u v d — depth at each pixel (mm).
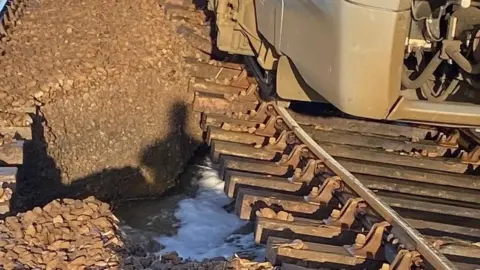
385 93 5332
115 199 7340
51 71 7223
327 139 6703
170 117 7629
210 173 7730
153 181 7516
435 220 5762
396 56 5285
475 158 6496
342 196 5609
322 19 5527
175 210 7293
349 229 5363
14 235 5129
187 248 6660
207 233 6902
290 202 5645
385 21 5215
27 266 4879
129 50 7770
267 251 5148
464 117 5398
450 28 5430
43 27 7977
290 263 5016
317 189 5742
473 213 5793
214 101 7434
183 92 7656
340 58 5379
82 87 7164
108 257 5043
